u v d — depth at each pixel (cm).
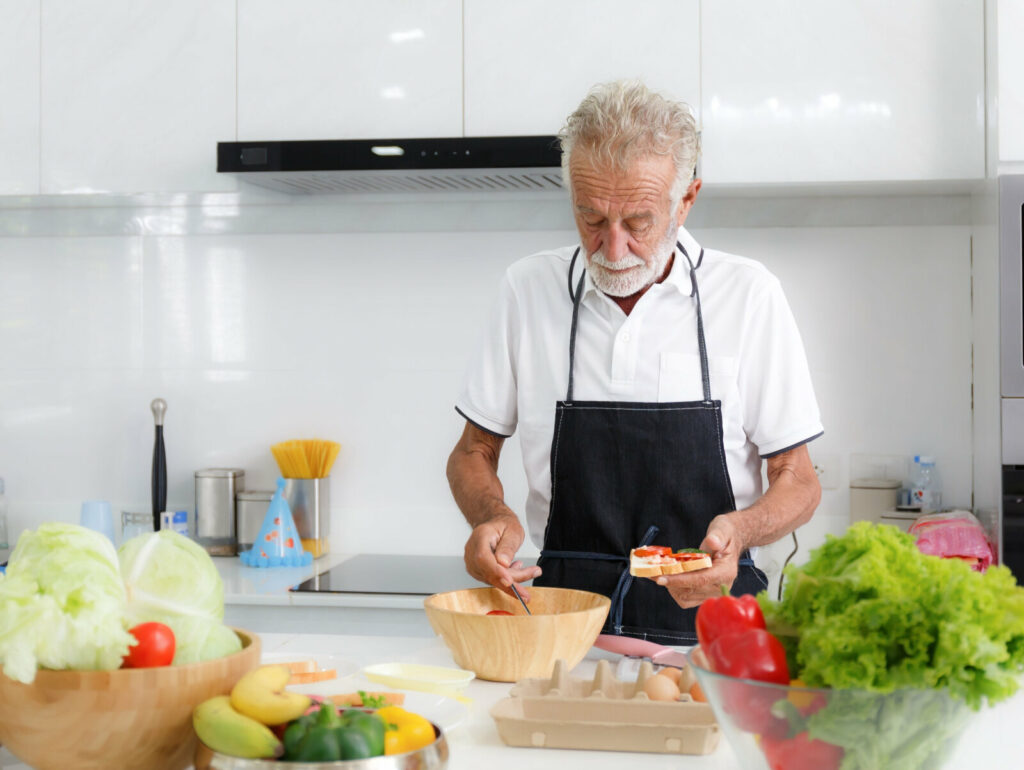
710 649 76
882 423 261
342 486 280
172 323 287
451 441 276
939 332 259
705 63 234
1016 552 221
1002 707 108
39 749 84
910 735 70
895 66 229
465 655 118
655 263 150
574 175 144
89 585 83
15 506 292
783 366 164
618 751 94
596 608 119
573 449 165
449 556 275
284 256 282
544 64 238
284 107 248
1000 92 218
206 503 275
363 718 78
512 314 173
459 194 271
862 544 75
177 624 87
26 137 258
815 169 231
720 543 130
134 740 83
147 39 253
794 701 70
